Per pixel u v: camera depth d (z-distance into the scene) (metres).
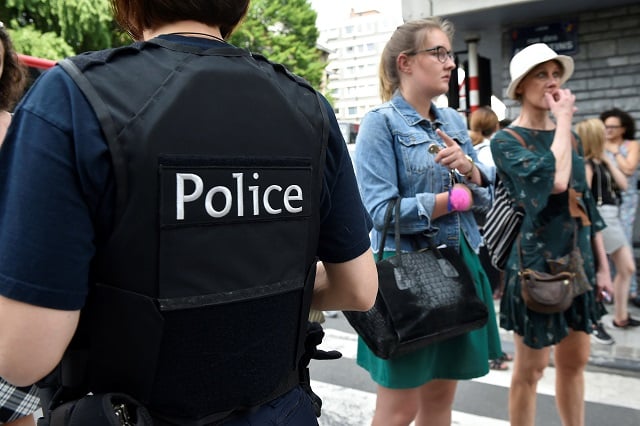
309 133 1.01
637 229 5.15
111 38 12.81
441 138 1.97
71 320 0.80
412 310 1.78
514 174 2.23
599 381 3.56
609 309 4.91
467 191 1.96
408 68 2.07
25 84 2.06
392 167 1.99
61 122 0.79
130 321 0.83
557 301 2.16
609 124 4.63
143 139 0.81
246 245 0.91
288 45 32.72
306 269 1.03
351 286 1.13
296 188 0.98
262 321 0.95
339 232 1.09
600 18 5.16
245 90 0.94
